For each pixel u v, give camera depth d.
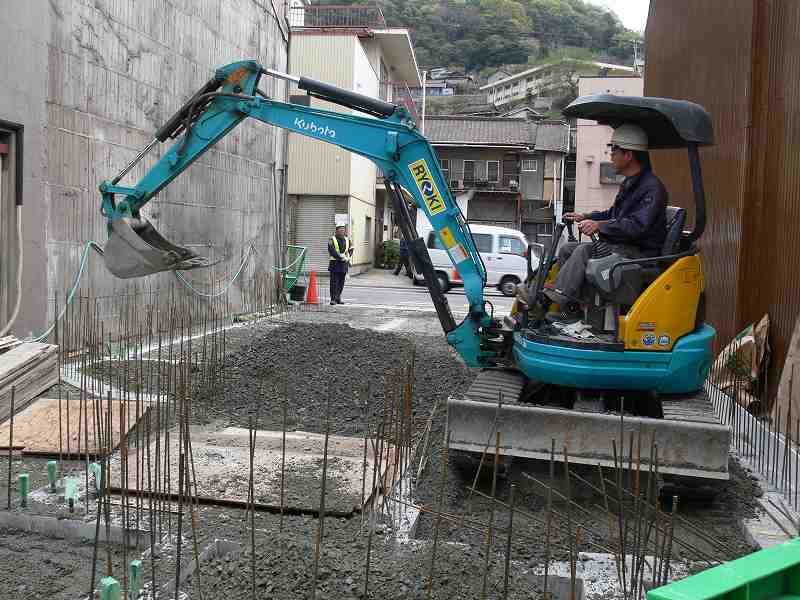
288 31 19.16
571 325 6.52
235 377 9.13
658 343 6.08
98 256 10.62
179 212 13.16
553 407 6.24
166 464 5.18
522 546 4.80
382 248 39.78
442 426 7.40
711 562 4.52
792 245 8.64
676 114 6.18
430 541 4.69
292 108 7.85
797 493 6.03
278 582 4.00
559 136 45.34
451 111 67.88
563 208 46.12
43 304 9.45
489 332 7.63
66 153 9.87
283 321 15.42
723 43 11.04
